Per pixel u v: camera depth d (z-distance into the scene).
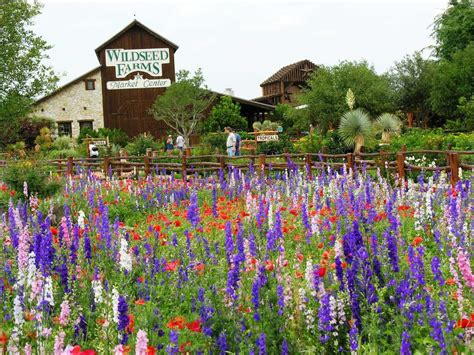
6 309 5.82
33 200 11.74
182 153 25.23
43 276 5.44
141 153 33.25
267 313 5.08
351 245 5.46
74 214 12.27
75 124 51.84
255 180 13.30
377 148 23.73
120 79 52.28
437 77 43.00
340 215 9.12
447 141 20.66
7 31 35.56
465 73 41.47
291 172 14.28
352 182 11.70
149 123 52.53
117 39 52.22
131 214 13.30
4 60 35.41
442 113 43.47
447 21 49.53
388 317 5.14
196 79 48.25
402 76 51.22
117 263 7.05
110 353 4.78
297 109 45.66
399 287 5.12
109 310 5.41
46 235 6.11
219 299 5.69
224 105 48.72
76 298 5.95
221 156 18.31
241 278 5.83
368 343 4.82
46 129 45.66
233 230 8.45
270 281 5.70
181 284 6.45
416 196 10.32
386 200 9.89
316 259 7.65
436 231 7.61
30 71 36.47
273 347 4.82
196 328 4.68
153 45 52.50
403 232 8.53
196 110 48.81
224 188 13.87
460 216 8.02
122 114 52.31
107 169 20.25
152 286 6.38
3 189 14.26
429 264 6.85
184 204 12.90
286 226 8.59
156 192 14.08
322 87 44.06
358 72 43.97
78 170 17.91
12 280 6.43
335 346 4.84
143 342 3.72
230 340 5.02
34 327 4.93
